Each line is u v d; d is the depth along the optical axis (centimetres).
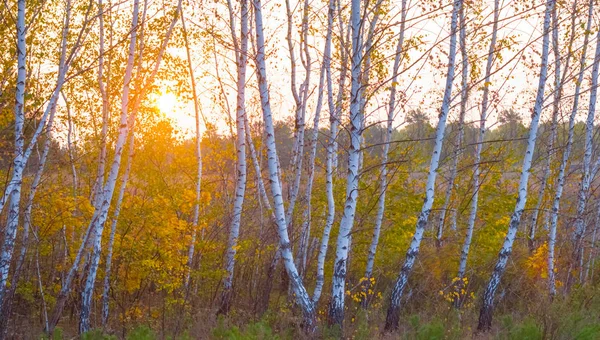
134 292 1895
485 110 2044
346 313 1669
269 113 1312
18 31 1205
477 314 1883
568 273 2064
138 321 1666
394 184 2056
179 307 1669
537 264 2052
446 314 1733
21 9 1209
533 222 2334
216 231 1833
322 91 1828
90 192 1869
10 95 1421
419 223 1551
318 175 2197
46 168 1722
